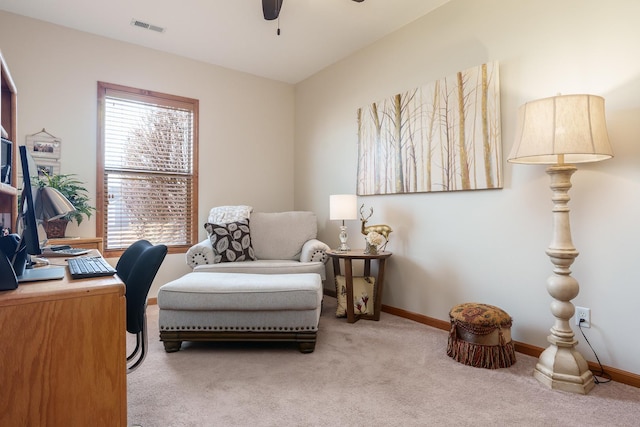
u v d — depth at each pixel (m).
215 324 2.27
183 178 3.76
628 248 1.84
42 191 1.59
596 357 1.95
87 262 1.51
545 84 2.17
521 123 1.83
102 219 3.28
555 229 1.88
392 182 3.13
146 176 3.55
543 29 2.19
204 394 1.73
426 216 2.88
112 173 3.38
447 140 2.69
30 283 1.10
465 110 2.57
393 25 3.08
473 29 2.56
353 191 3.62
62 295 1.01
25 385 0.96
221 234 3.31
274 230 3.63
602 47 1.94
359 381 1.87
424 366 2.06
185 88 3.73
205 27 3.12
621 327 1.87
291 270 3.14
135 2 2.75
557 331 1.87
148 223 3.56
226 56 3.71
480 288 2.51
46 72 3.03
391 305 3.19
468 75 2.55
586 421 1.51
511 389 1.79
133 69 3.44
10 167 1.81
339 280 3.11
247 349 2.33
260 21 3.02
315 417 1.54
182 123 3.75
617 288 1.88
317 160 4.12
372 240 2.98
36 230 1.33
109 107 3.34
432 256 2.84
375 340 2.49
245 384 1.83
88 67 3.21
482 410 1.60
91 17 2.96
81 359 1.03
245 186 4.14
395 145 3.11
